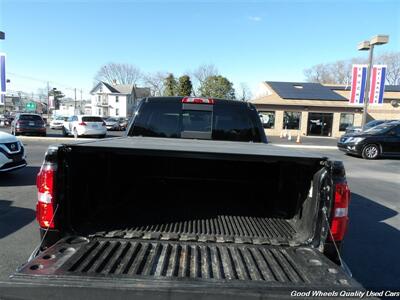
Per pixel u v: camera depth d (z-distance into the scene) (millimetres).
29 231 4902
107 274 1954
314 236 2510
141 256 2270
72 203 2590
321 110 35656
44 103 96500
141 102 4789
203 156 2453
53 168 2420
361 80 20656
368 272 3963
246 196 3389
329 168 2398
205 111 4750
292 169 2943
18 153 8289
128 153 2514
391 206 7156
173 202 3414
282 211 3143
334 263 2268
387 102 37344
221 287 1865
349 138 16359
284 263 2230
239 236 2652
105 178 3092
